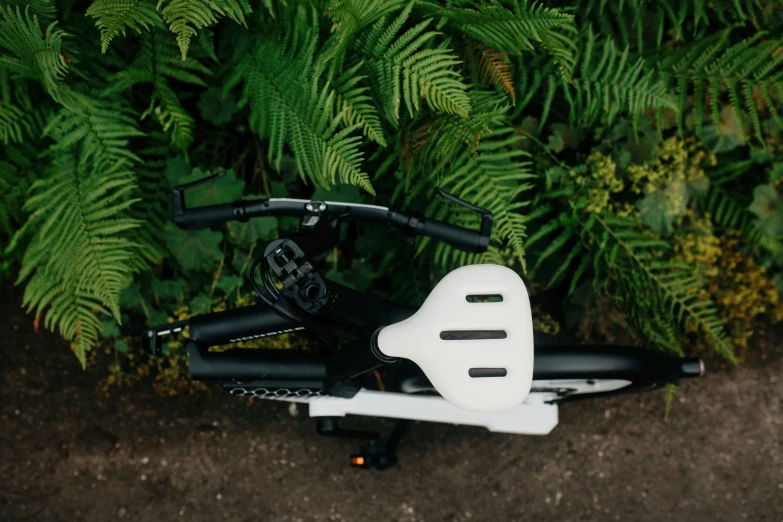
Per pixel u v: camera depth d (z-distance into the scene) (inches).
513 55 100.8
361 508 109.7
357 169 82.9
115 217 92.4
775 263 115.4
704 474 115.8
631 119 104.4
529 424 89.8
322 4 87.7
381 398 85.1
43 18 83.1
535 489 113.0
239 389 69.4
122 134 88.9
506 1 93.7
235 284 100.1
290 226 100.9
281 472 109.3
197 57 97.3
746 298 116.3
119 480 106.6
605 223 102.8
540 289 108.8
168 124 87.7
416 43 84.7
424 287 105.9
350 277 103.2
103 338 107.5
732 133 108.0
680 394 117.6
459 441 112.7
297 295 50.4
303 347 106.7
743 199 114.3
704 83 106.7
